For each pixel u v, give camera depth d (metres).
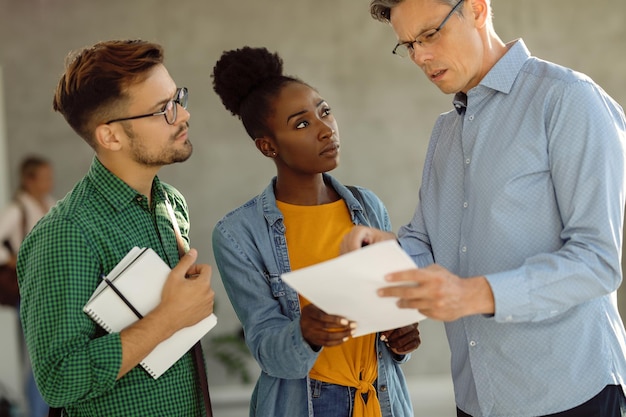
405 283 1.87
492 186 2.11
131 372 2.19
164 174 6.98
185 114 2.30
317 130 2.44
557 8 7.01
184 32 6.91
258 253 2.46
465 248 2.19
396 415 2.48
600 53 7.02
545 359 2.08
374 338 2.45
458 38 2.09
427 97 7.05
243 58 2.53
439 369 6.98
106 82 2.20
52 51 6.79
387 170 7.07
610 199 1.97
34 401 5.99
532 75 2.11
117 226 2.23
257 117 2.49
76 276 2.10
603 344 2.07
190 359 2.31
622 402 2.10
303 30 7.00
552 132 2.03
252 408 2.55
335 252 2.47
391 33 7.02
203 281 2.18
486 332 2.14
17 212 6.35
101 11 6.84
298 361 2.23
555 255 1.97
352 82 7.04
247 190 7.02
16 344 6.02
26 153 6.74
